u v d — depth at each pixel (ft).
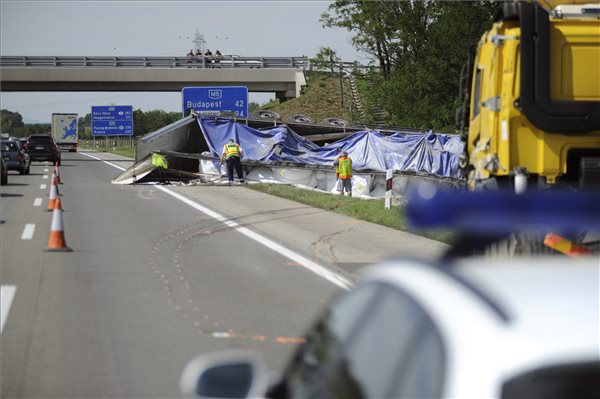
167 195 339.16
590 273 32.42
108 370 94.89
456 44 594.65
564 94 143.54
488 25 587.68
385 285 33.86
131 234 216.54
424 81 600.80
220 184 402.72
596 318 27.43
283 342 107.65
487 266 34.30
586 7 143.84
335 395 34.60
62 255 180.45
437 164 443.73
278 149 428.56
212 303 132.26
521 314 27.86
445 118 593.01
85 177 473.26
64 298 135.23
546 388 25.12
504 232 35.58
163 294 139.13
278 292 141.59
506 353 25.80
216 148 425.69
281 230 225.15
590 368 25.14
